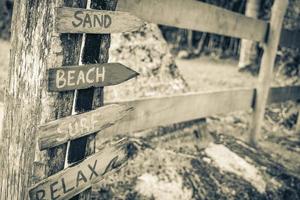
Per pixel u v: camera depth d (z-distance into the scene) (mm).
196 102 3346
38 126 1464
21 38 1490
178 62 12641
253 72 10312
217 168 3496
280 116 5520
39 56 1473
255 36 3986
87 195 1916
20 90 1538
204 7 3062
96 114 1735
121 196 2645
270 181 3604
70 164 1718
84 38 1606
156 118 2932
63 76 1514
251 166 3740
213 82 8234
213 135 4371
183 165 3275
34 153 1581
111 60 3869
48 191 1569
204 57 15227
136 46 4129
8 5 10594
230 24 3494
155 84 3988
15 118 1579
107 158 1877
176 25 2828
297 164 4223
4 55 7125
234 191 3221
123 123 2631
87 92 1708
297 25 6613
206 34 15430
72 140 1709
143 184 2826
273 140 4926
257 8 9336
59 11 1417
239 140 4445
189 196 2908
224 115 5297
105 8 1672
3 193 1706
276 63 6797
